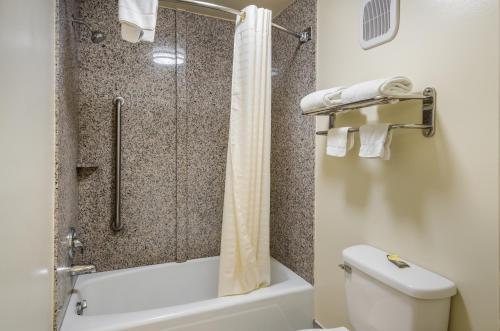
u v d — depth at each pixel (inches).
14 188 25.3
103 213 72.3
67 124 51.6
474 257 35.7
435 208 40.2
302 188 69.3
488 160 34.2
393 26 45.2
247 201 61.9
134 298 72.8
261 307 59.6
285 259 76.2
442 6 38.9
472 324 36.0
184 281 78.8
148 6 46.5
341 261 57.4
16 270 25.8
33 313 31.5
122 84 72.8
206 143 82.6
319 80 63.0
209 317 55.0
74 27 61.7
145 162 75.9
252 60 61.1
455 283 37.8
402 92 40.7
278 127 78.9
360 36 51.4
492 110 33.8
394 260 43.6
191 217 81.9
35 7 32.4
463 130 36.7
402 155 44.9
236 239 62.2
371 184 50.6
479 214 35.1
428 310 36.9
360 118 52.7
